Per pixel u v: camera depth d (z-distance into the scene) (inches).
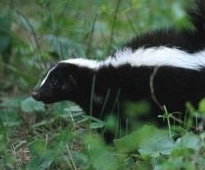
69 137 416.2
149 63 442.3
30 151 416.2
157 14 633.0
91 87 462.0
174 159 356.2
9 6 603.8
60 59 539.8
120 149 384.2
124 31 592.7
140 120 450.3
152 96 424.8
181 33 444.5
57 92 465.7
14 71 562.6
